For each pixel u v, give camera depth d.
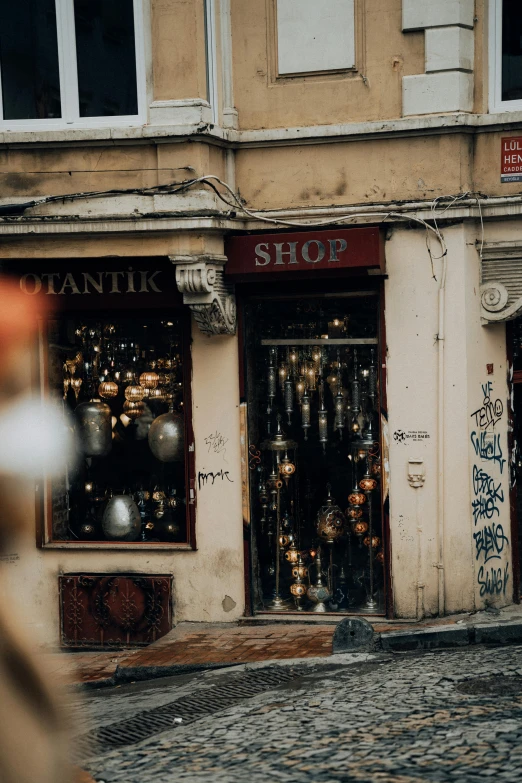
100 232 8.84
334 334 9.41
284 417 9.66
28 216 8.92
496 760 5.22
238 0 9.38
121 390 9.97
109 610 9.72
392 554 9.16
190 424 9.59
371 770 5.21
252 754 5.67
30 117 9.31
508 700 6.33
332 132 9.10
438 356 8.96
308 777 5.17
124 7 9.10
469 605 9.02
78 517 10.09
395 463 9.13
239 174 9.41
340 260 8.79
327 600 9.59
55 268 9.47
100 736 6.40
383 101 9.09
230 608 9.55
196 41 8.89
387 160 9.07
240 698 7.21
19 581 9.85
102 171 9.02
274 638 8.95
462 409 8.95
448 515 9.01
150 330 9.84
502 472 9.37
